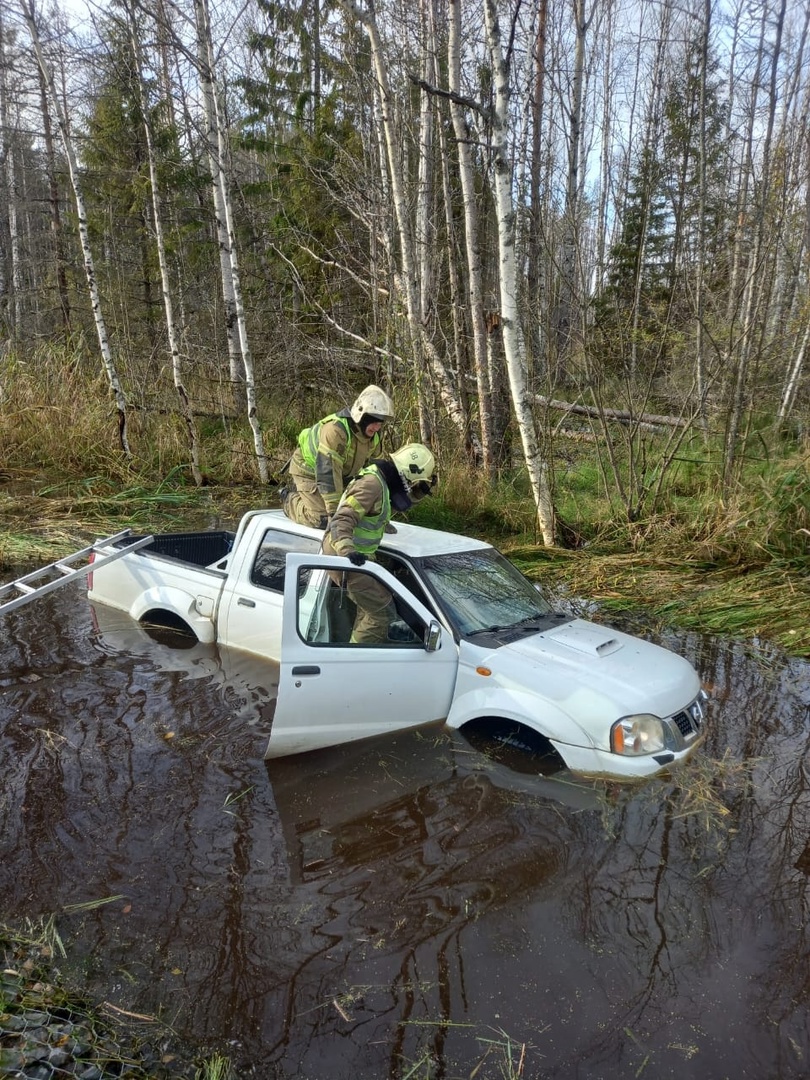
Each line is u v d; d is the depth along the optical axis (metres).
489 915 3.04
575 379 10.70
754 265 9.77
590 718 3.93
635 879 3.27
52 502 10.59
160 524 10.03
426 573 4.73
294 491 5.60
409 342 11.16
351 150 15.26
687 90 13.62
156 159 14.63
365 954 2.83
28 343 16.73
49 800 3.70
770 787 4.04
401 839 3.51
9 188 23.31
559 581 8.41
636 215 17.28
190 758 4.12
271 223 16.97
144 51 12.21
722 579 8.27
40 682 4.94
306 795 3.82
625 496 10.30
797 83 13.88
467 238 10.85
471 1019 2.56
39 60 11.70
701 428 10.49
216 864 3.30
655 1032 2.52
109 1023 2.51
